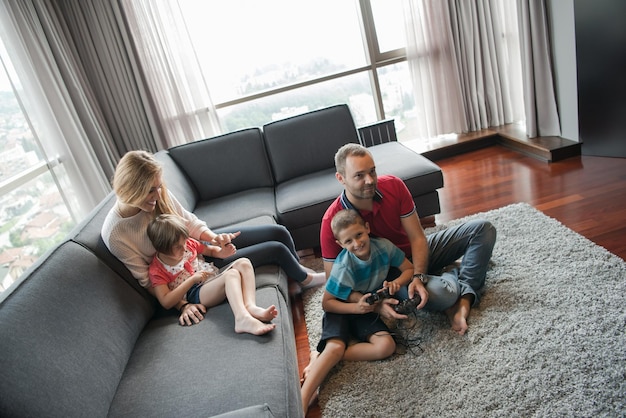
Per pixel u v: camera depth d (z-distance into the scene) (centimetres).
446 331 176
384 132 338
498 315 176
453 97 389
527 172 315
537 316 170
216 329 155
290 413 117
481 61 382
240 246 212
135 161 166
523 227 236
